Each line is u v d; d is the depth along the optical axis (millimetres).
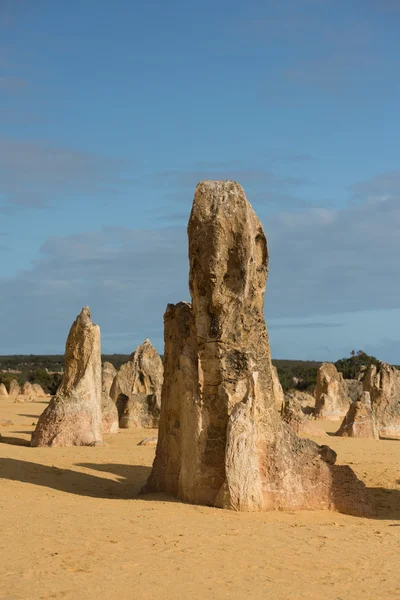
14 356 134125
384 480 16203
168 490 12969
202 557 8234
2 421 27875
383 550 8977
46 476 14414
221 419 11945
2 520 9758
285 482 11906
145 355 33625
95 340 20953
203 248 12203
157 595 6938
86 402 20594
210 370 12141
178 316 13586
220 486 11805
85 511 10688
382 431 30672
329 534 9875
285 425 12430
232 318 12219
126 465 16859
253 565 8016
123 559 8023
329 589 7305
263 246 12836
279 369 81938
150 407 30016
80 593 6883
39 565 7676
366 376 32625
